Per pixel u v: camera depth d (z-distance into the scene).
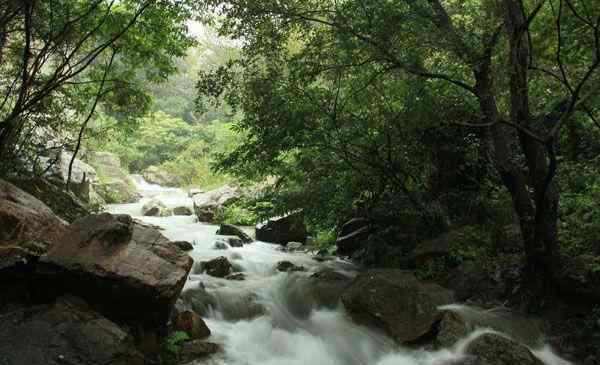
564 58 6.63
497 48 6.34
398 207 8.44
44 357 4.17
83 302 5.01
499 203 8.47
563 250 6.47
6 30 8.41
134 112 11.51
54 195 9.70
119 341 4.58
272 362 5.57
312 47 7.33
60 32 8.11
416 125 7.81
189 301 6.60
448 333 5.71
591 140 8.01
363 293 6.55
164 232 12.23
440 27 6.41
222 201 16.70
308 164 8.49
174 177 25.11
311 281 8.03
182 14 9.11
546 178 5.66
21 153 9.98
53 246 5.09
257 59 7.77
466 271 7.16
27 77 8.10
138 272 5.04
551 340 5.79
